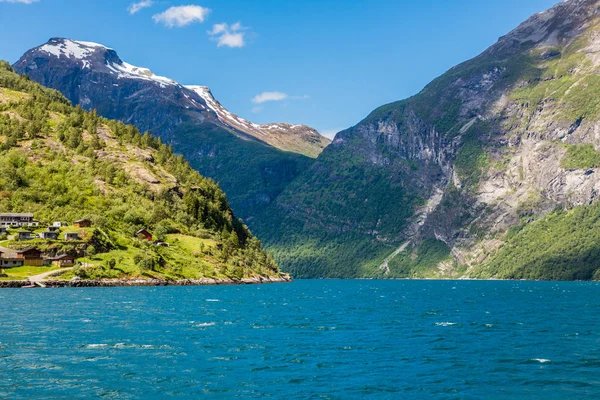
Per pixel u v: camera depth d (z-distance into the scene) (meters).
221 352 71.25
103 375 57.62
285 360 66.69
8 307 121.31
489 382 56.50
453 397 51.22
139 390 52.41
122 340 78.81
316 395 51.53
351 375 59.22
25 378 55.91
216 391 52.50
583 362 66.25
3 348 70.69
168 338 81.81
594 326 102.25
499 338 85.88
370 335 88.62
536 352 73.00
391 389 53.72
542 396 51.62
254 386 54.38
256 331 91.81
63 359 64.81
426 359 67.94
